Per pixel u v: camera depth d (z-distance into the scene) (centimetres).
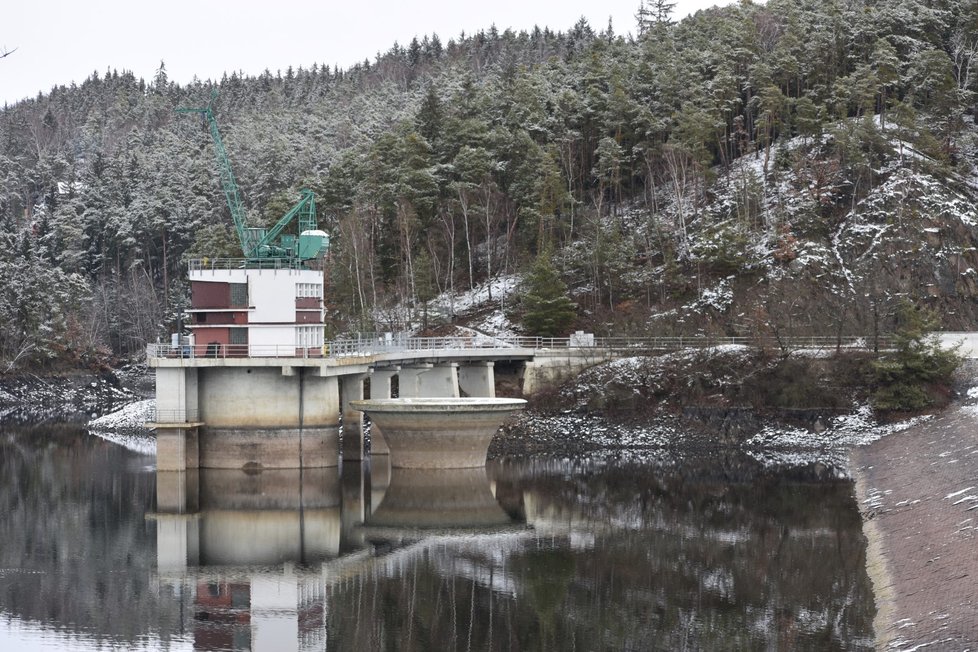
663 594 4478
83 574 4941
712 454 8562
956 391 8750
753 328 10044
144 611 4344
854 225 11431
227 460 7444
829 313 10538
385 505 6562
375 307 11512
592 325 11100
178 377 7281
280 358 7281
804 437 8675
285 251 8188
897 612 3944
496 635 3969
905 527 5162
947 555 4338
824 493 6762
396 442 7381
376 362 8212
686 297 11181
